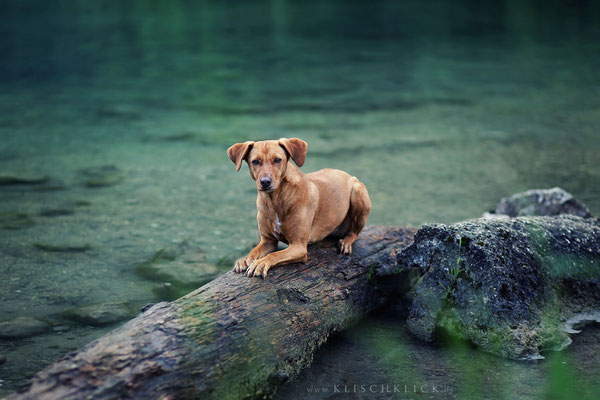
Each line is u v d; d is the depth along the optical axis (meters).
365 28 27.53
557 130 11.23
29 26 27.00
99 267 5.43
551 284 4.34
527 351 3.92
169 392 3.11
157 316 3.45
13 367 3.80
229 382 3.36
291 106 13.60
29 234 6.21
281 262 4.16
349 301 4.32
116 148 10.11
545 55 19.92
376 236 4.96
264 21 30.59
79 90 15.28
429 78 16.73
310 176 4.72
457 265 4.20
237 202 7.49
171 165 9.16
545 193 6.42
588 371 3.74
